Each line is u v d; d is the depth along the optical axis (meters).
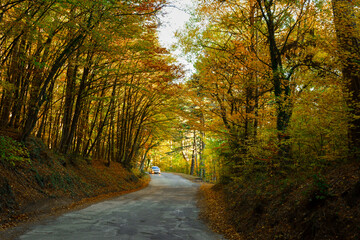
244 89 12.55
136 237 6.51
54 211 9.27
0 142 8.60
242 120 12.99
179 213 10.51
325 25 8.75
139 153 39.09
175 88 19.81
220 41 13.68
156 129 30.55
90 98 14.88
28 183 9.87
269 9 10.30
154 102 25.16
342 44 7.34
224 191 14.40
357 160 6.11
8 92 10.95
